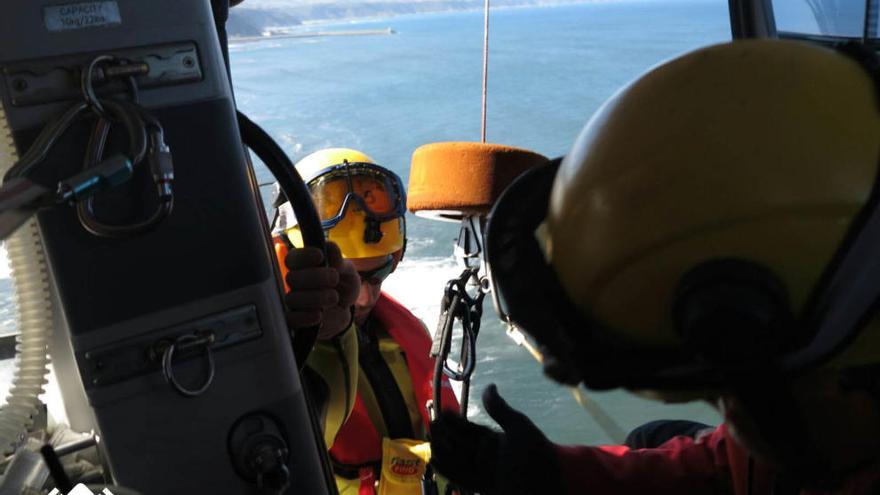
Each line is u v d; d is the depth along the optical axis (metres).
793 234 0.55
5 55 0.88
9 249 0.93
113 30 0.92
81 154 0.92
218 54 0.99
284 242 2.15
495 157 1.58
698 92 0.60
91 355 0.96
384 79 45.38
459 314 1.64
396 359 2.24
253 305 1.04
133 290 0.97
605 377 0.64
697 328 0.55
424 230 11.02
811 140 0.56
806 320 0.56
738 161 0.56
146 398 1.00
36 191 0.76
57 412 1.09
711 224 0.56
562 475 0.86
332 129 27.12
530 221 0.72
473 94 36.91
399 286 9.09
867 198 0.55
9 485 0.87
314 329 1.24
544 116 28.08
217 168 1.00
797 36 2.04
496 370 7.47
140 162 0.91
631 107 0.63
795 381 0.62
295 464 1.12
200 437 1.04
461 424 0.89
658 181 0.58
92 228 0.92
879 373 0.63
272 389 1.08
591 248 0.62
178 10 0.95
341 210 2.15
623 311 0.61
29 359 0.94
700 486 0.95
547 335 0.66
